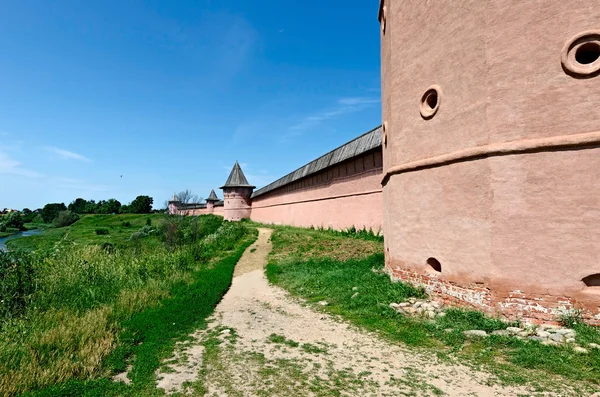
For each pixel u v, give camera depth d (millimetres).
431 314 6656
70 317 6930
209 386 4430
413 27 8281
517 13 6062
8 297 7680
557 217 5688
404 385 4328
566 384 4184
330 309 7863
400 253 8664
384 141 11062
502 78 6176
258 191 46156
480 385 4258
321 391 4234
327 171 23484
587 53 5887
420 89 7977
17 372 4492
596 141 5418
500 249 6094
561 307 5629
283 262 13828
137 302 8289
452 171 7012
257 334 6449
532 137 5898
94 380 4547
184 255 14578
